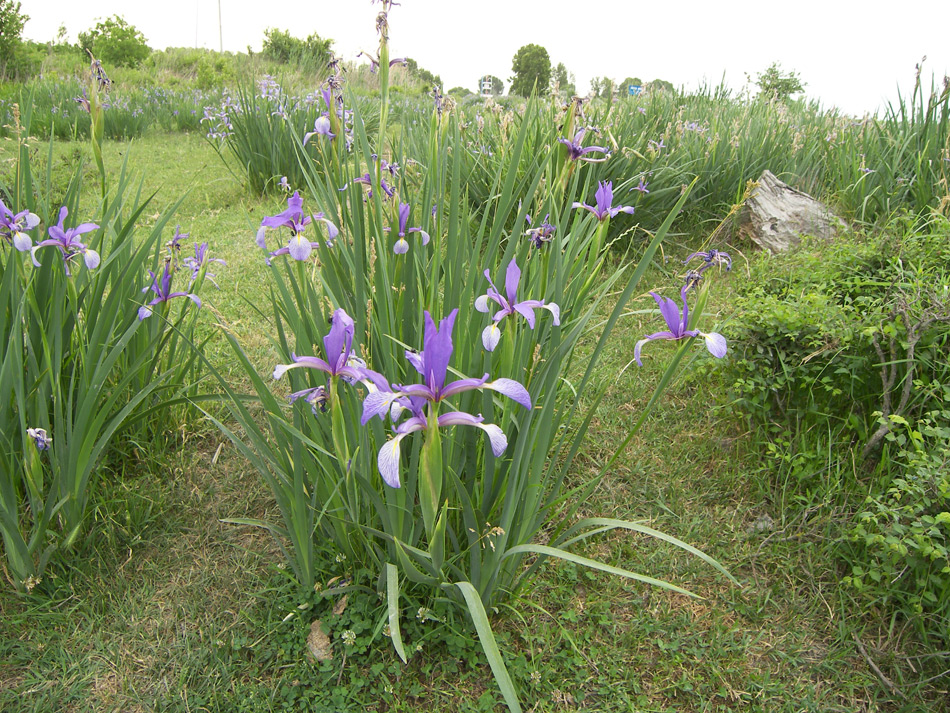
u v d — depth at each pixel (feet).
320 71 40.45
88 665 7.16
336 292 7.57
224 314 14.34
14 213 8.64
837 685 7.16
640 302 14.99
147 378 9.82
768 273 13.29
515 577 7.91
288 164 23.04
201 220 20.58
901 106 17.25
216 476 9.80
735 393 10.62
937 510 7.57
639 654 7.48
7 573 7.80
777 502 9.31
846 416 9.75
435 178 7.78
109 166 27.04
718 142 18.74
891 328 8.72
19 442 8.02
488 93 15.42
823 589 8.19
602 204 8.09
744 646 7.50
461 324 6.79
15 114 8.69
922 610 7.39
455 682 7.07
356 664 7.13
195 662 7.19
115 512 8.71
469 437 6.87
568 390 10.51
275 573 8.20
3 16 50.96
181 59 71.82
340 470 7.16
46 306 8.29
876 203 16.21
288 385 11.96
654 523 9.23
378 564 7.40
